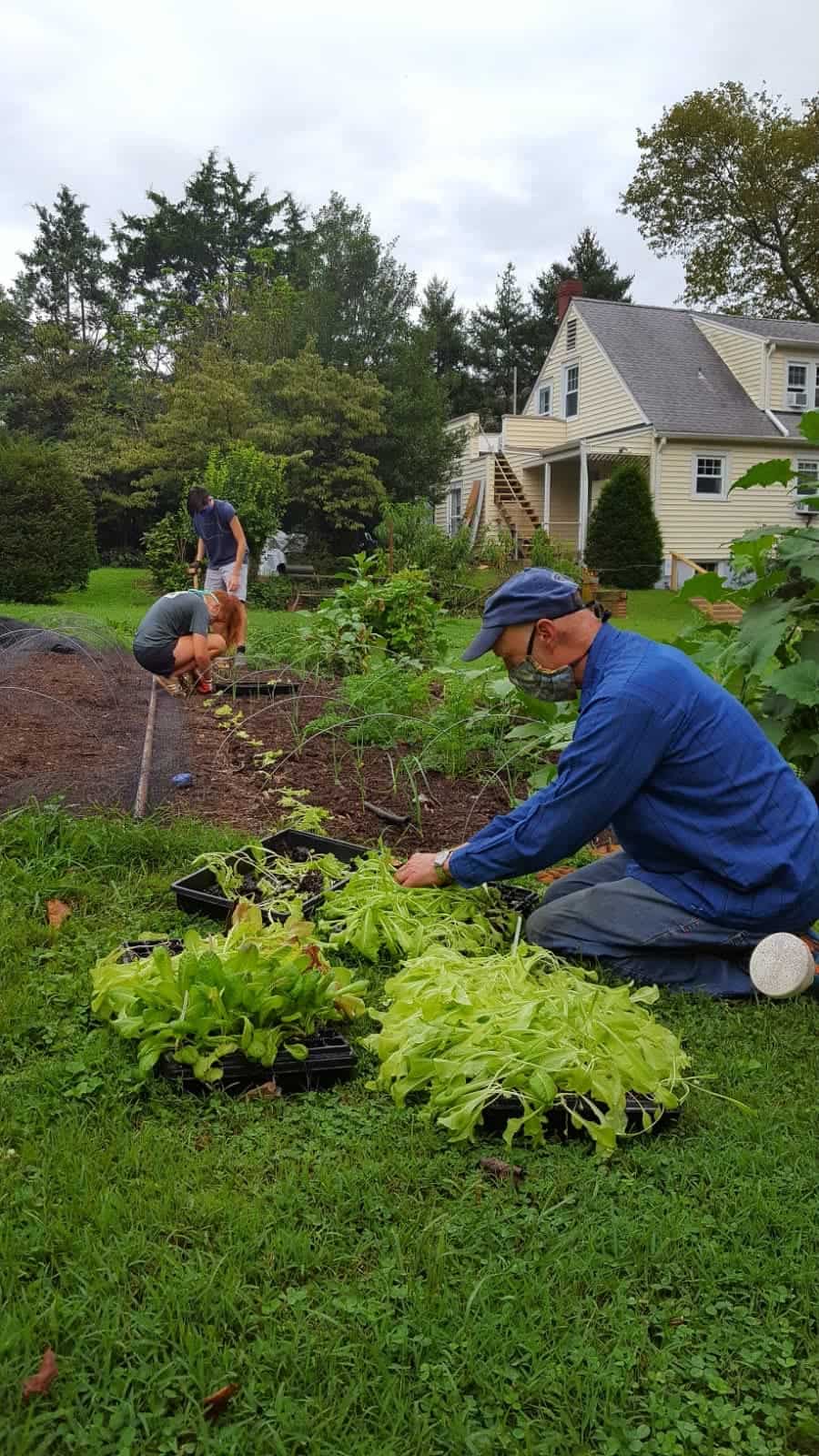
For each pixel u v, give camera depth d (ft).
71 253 172.45
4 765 17.95
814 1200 7.48
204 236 168.04
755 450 92.89
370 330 98.32
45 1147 7.60
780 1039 9.98
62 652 31.76
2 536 57.93
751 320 102.47
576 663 10.96
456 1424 5.47
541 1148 8.07
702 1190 7.57
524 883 13.98
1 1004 9.71
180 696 26.16
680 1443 5.53
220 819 16.10
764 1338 6.20
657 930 10.94
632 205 123.65
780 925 10.77
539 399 111.04
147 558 67.67
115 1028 9.23
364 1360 5.83
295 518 91.35
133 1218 6.87
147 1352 5.84
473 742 19.40
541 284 193.36
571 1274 6.60
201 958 8.87
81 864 13.42
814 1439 5.64
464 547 69.97
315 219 101.50
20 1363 5.68
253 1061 8.70
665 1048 8.87
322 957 10.03
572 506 108.47
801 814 10.64
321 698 25.99
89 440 109.50
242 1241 6.69
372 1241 6.84
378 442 91.91
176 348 102.83
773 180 116.16
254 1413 5.55
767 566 14.40
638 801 10.75
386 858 12.68
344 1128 8.17
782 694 13.55
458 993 9.18
